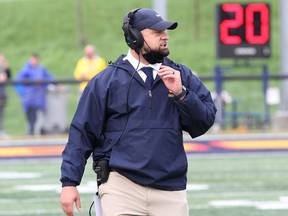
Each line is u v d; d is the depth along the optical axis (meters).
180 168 17.12
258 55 55.25
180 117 17.17
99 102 17.23
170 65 17.55
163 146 17.00
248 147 50.22
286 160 46.78
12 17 123.44
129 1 123.50
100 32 115.81
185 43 110.06
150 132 16.98
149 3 121.94
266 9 55.25
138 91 17.12
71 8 124.19
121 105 17.12
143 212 17.06
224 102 53.88
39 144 49.25
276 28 112.69
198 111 16.94
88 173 41.81
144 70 17.22
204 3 120.81
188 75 17.62
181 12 118.62
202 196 34.94
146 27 17.08
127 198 17.03
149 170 16.94
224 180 39.38
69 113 52.94
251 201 33.53
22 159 48.88
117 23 117.62
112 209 17.00
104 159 17.33
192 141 49.88
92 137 17.38
